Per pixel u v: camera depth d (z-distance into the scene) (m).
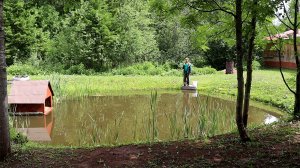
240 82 8.39
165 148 8.80
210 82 28.05
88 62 34.81
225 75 31.42
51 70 32.69
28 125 15.33
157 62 36.94
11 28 35.25
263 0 7.95
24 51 36.44
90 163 8.11
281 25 11.75
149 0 9.38
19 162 8.26
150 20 38.94
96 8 35.19
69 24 34.50
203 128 12.34
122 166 7.79
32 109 17.53
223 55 37.75
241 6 8.21
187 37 39.56
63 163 8.19
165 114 16.70
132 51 35.84
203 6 8.49
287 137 8.99
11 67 31.52
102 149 9.17
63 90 23.98
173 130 13.20
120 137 12.80
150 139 12.14
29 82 18.31
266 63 39.66
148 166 7.66
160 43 40.22
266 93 21.62
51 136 13.38
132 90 26.25
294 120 11.23
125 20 35.62
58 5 10.67
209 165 7.43
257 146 8.33
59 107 19.44
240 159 7.63
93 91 25.38
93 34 34.62
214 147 8.56
